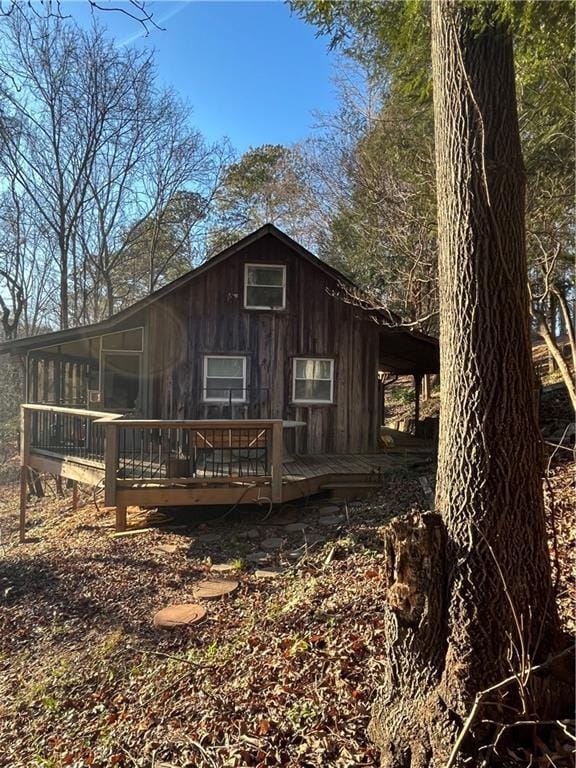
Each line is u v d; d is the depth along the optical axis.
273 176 25.50
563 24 2.97
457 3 2.38
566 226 7.23
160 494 6.65
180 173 23.34
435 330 12.48
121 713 3.36
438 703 2.20
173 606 4.77
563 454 6.55
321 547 5.72
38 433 9.30
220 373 9.71
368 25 3.94
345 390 9.99
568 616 2.86
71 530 7.95
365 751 2.46
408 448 10.53
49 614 5.02
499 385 2.27
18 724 3.48
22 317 23.86
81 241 21.95
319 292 10.02
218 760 2.61
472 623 2.20
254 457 8.74
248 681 3.30
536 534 2.28
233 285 9.77
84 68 19.41
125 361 12.42
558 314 14.45
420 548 2.30
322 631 3.71
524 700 2.07
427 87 4.32
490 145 2.32
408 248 9.93
